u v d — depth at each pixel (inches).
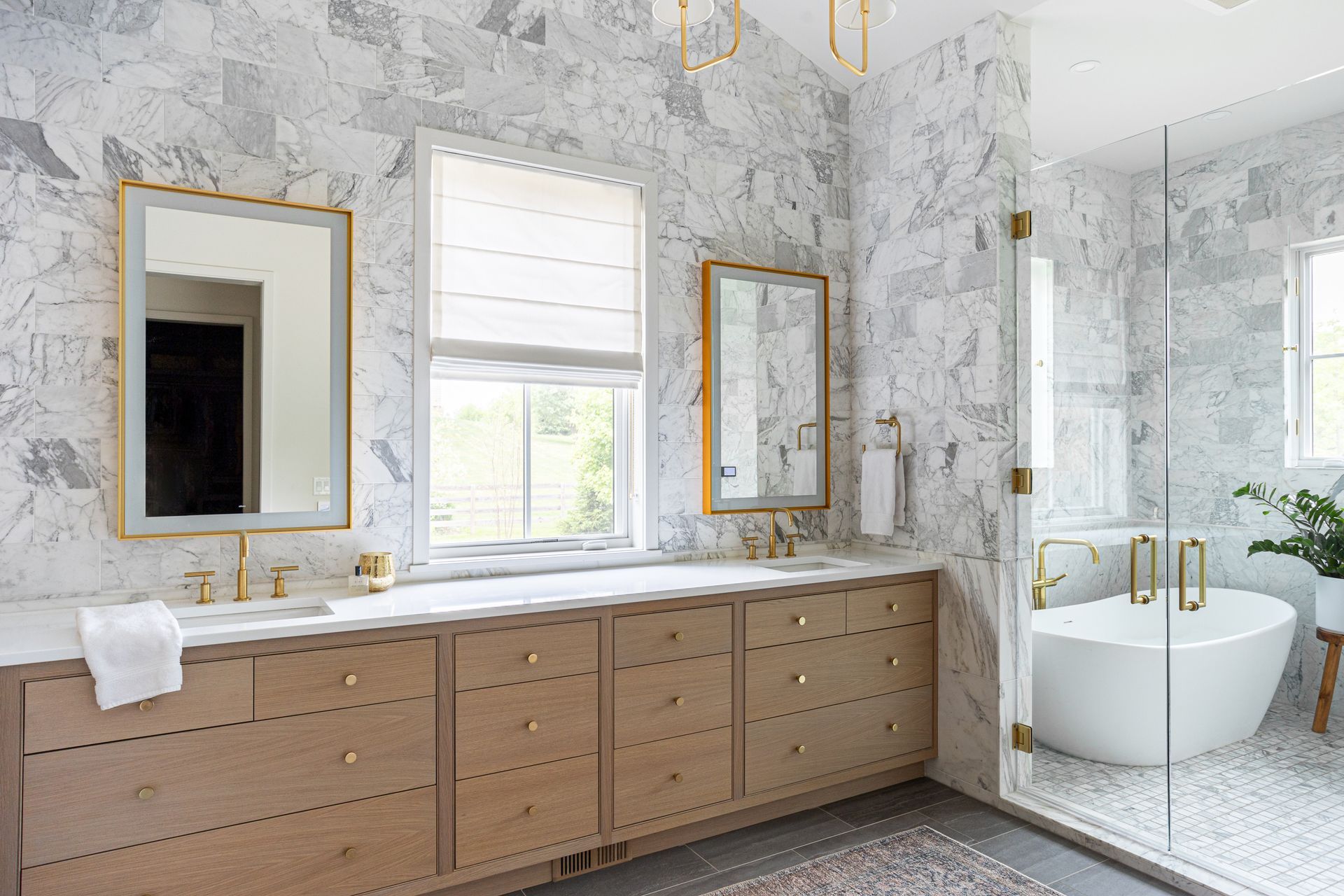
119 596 87.0
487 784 85.7
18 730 65.3
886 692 115.7
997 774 111.7
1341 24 111.7
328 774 77.6
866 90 137.5
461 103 106.6
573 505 121.6
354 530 99.1
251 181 93.7
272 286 93.6
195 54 91.0
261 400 93.0
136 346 86.6
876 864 95.2
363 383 99.9
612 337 117.5
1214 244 93.4
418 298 103.0
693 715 98.9
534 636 88.3
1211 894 87.0
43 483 83.8
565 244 114.4
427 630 82.4
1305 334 85.4
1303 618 85.4
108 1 86.9
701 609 99.6
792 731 107.0
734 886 90.0
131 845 69.2
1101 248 104.9
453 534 113.4
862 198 138.2
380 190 101.0
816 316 135.9
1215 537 93.8
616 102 118.3
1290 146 86.3
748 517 129.8
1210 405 94.0
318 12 97.8
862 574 113.0
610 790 93.0
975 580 115.9
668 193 122.5
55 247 84.4
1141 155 100.5
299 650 76.1
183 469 89.0
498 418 116.6
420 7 104.2
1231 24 112.3
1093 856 97.3
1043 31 116.7
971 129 117.3
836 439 138.3
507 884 89.1
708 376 124.0
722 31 128.0
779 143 133.5
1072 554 109.7
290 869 75.9
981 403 115.7
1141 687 103.0
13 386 82.6
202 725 71.9
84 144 85.7
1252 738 89.5
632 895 88.5
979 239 116.4
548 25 113.2
